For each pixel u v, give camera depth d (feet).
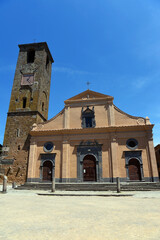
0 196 49.60
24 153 92.79
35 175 87.30
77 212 26.43
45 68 121.80
